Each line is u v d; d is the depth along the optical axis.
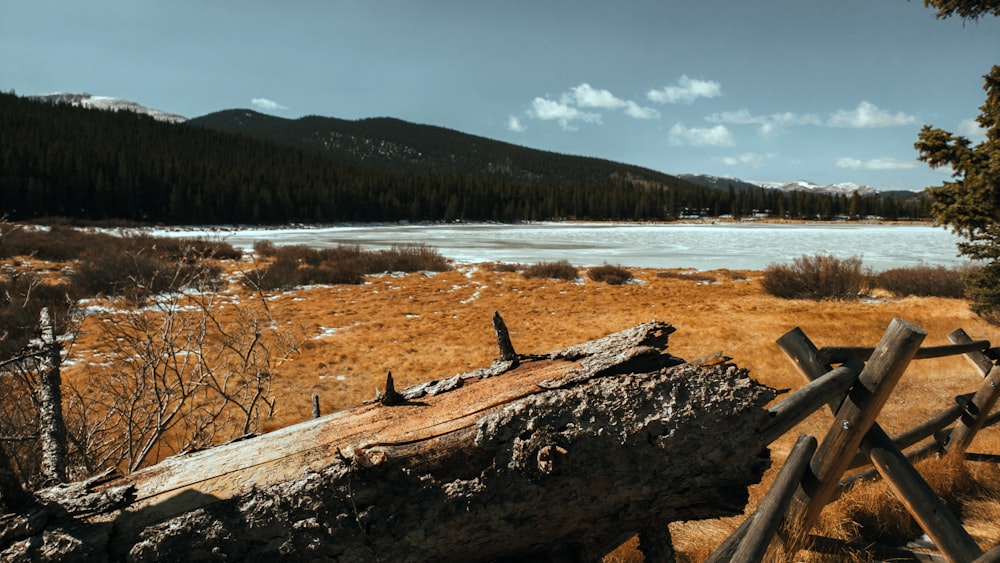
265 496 1.55
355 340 16.55
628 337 1.88
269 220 92.38
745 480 1.69
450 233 77.81
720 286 28.88
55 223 61.88
